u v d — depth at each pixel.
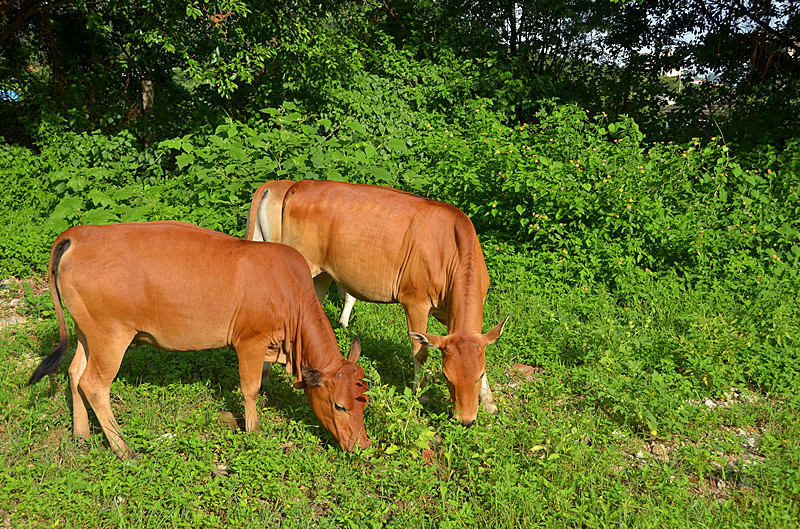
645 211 8.07
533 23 15.52
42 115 12.27
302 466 4.22
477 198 8.75
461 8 15.79
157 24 10.17
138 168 11.02
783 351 6.00
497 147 8.78
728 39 13.38
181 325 4.29
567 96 14.60
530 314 6.87
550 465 4.21
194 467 4.11
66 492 3.75
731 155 11.16
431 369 5.63
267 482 4.03
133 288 4.14
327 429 4.43
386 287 5.40
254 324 4.38
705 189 9.16
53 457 4.19
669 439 4.86
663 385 5.27
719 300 7.27
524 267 7.83
